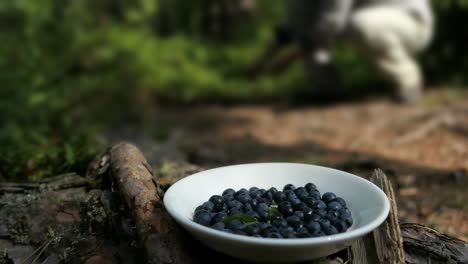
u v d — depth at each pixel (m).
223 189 0.67
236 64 2.46
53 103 1.48
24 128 1.24
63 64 1.82
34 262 0.64
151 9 2.47
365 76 2.17
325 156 1.41
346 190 0.65
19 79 1.47
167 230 0.60
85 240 0.65
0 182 0.78
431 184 1.13
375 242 0.63
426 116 1.67
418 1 1.80
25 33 1.77
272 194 0.64
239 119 1.86
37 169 0.82
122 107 1.91
